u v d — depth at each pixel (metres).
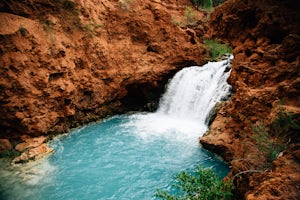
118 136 16.28
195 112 18.64
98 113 18.66
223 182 8.12
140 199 11.12
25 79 14.32
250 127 10.08
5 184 11.73
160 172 12.81
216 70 19.02
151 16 21.75
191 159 13.62
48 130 15.44
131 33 20.88
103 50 18.61
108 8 19.97
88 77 17.64
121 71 19.42
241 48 12.07
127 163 13.57
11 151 13.73
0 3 14.95
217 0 38.28
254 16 11.53
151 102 20.78
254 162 7.79
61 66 15.95
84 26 17.92
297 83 8.70
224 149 12.96
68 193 11.44
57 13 16.88
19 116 14.05
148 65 20.55
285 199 5.56
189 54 22.53
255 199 5.87
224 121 14.41
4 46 13.88
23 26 14.80
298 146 6.99
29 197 11.08
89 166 13.33
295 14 10.52
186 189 8.17
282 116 7.87
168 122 18.48
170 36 22.14
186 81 19.84
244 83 11.04
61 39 16.50
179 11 31.20
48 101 15.36
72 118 17.11
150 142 15.53
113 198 11.20
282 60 10.20
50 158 13.85
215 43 24.59
